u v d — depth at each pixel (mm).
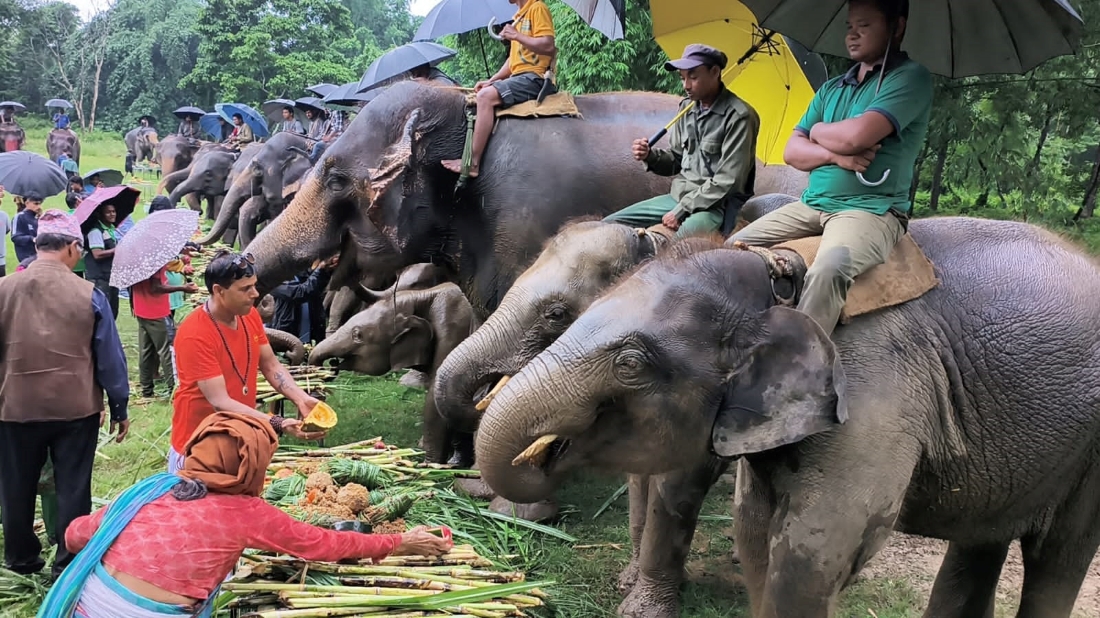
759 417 2510
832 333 2713
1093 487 3168
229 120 23375
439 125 5457
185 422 3566
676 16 5230
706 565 4516
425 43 8781
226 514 2566
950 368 2852
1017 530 3250
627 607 3902
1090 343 3025
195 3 54531
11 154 8070
